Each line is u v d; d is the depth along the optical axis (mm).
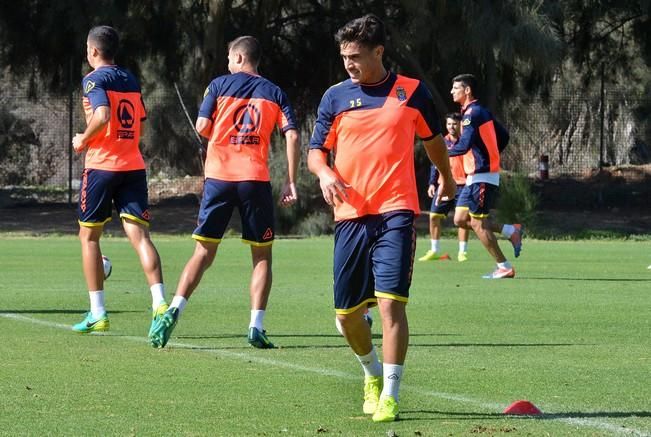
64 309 21297
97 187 17484
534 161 74250
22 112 74625
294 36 65188
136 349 15852
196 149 71375
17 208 62156
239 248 42094
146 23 57469
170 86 64812
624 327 19078
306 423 10672
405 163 11258
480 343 16875
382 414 10727
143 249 17250
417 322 19703
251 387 12734
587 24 65688
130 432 10180
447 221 57531
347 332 11461
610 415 11133
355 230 11250
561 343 16922
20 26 57688
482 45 53469
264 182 16469
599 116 71000
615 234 53688
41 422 10609
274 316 20469
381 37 11250
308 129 67688
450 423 10703
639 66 69062
